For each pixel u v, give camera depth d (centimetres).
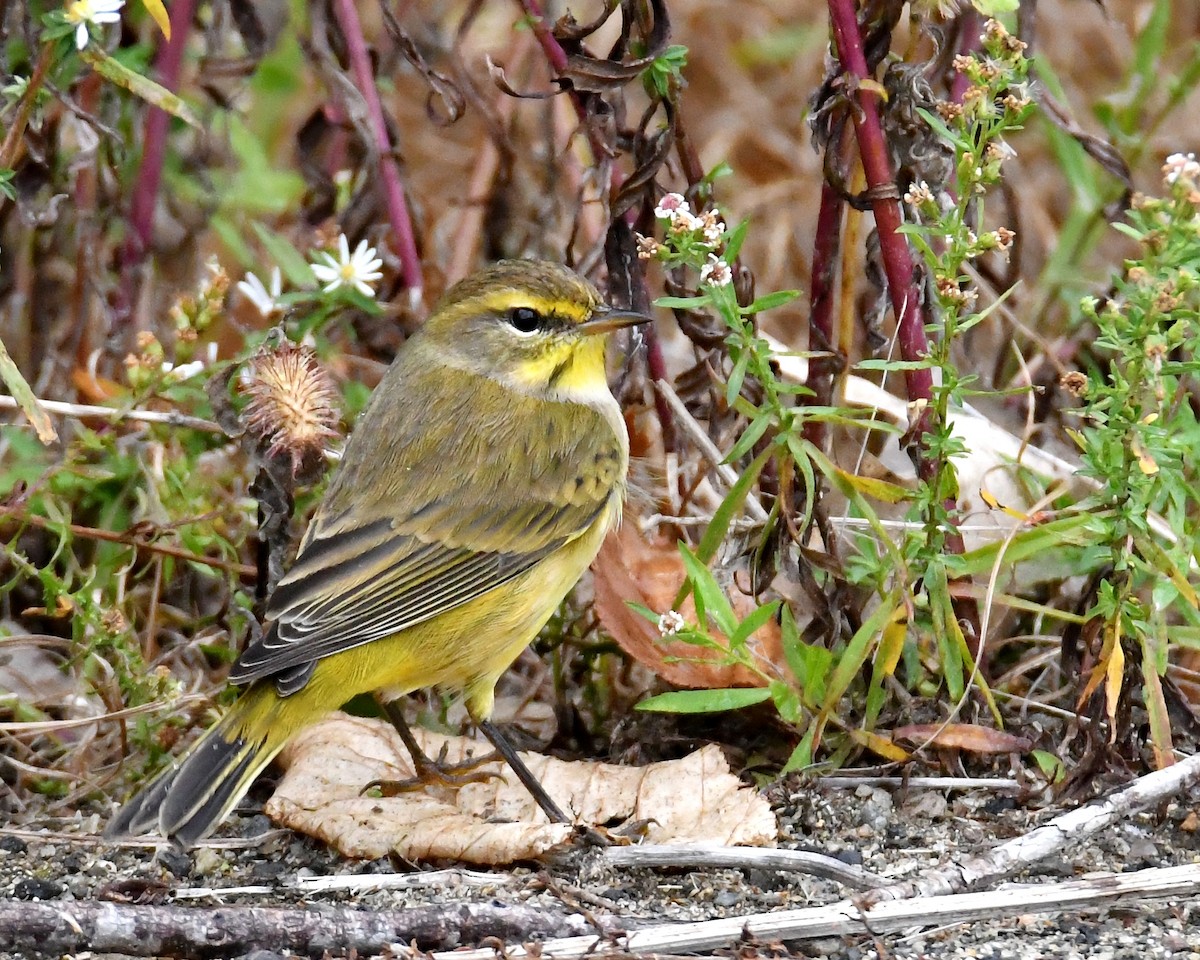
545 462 1038
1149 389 934
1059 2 1650
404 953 812
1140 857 931
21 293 1343
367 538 995
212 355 1223
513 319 1075
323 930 826
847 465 1177
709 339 1112
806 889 908
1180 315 923
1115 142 1388
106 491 1234
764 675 1004
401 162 1322
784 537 1051
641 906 891
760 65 1744
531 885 908
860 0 1081
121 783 1067
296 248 1438
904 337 1048
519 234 1473
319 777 1034
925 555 982
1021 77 974
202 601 1252
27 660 1219
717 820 977
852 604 1070
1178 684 1117
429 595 995
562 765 1049
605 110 1119
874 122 1033
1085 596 1045
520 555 1020
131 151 1376
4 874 948
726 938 819
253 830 1016
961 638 979
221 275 1172
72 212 1339
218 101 1363
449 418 1049
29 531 1251
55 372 1316
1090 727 967
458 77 1337
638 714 1122
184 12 1337
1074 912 857
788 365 1309
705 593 997
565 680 1162
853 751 1056
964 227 947
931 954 821
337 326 1371
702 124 1717
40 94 1163
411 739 1028
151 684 1075
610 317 1089
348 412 1279
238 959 818
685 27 1747
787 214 1616
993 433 1221
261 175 1437
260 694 937
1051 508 1141
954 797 1016
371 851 959
